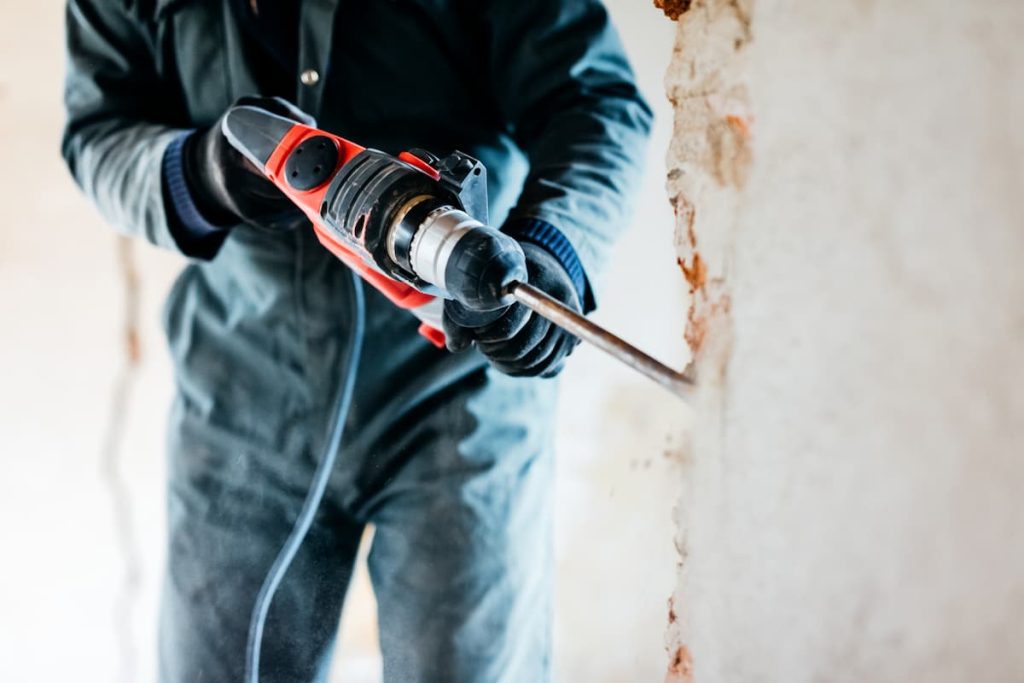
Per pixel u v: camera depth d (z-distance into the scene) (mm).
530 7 1070
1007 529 507
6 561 2076
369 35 1087
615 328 2025
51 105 2393
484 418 1070
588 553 1601
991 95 505
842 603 571
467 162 836
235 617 1133
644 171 1119
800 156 583
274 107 993
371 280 901
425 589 1044
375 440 1108
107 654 1949
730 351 633
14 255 2318
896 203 538
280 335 1139
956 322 517
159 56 1171
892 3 542
